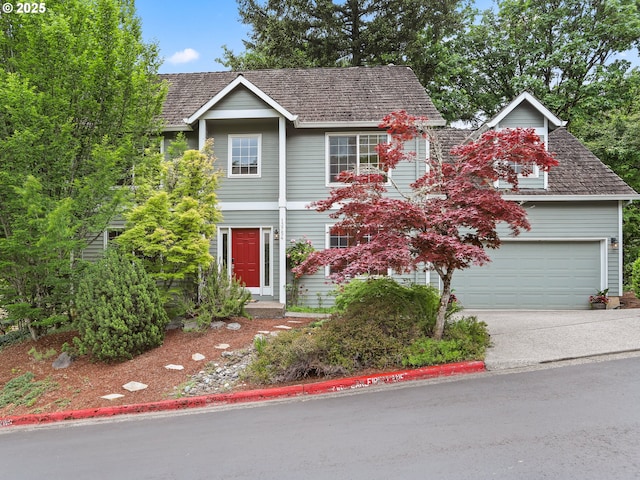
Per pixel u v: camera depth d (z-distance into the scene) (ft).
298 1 70.28
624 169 57.93
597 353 21.25
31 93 24.47
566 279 41.29
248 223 41.11
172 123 41.42
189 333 27.81
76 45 27.22
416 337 21.44
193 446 13.69
